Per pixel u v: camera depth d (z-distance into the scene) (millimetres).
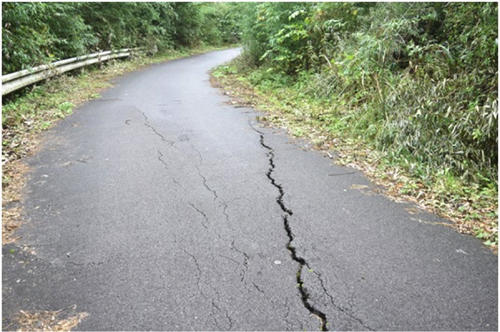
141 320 2459
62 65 10812
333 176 4770
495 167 5324
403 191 4367
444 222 3744
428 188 4543
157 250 3186
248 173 4793
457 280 2857
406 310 2557
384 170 5012
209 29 28828
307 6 10734
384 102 6488
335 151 5684
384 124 6031
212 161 5164
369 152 5641
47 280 2814
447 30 7234
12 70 8797
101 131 6398
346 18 9617
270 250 3199
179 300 2629
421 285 2795
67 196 4109
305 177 4715
